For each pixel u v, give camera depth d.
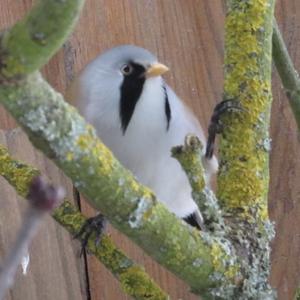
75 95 1.80
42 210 1.08
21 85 1.49
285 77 1.75
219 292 1.66
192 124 1.80
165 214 1.64
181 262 1.65
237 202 1.68
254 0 1.70
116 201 1.63
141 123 1.79
